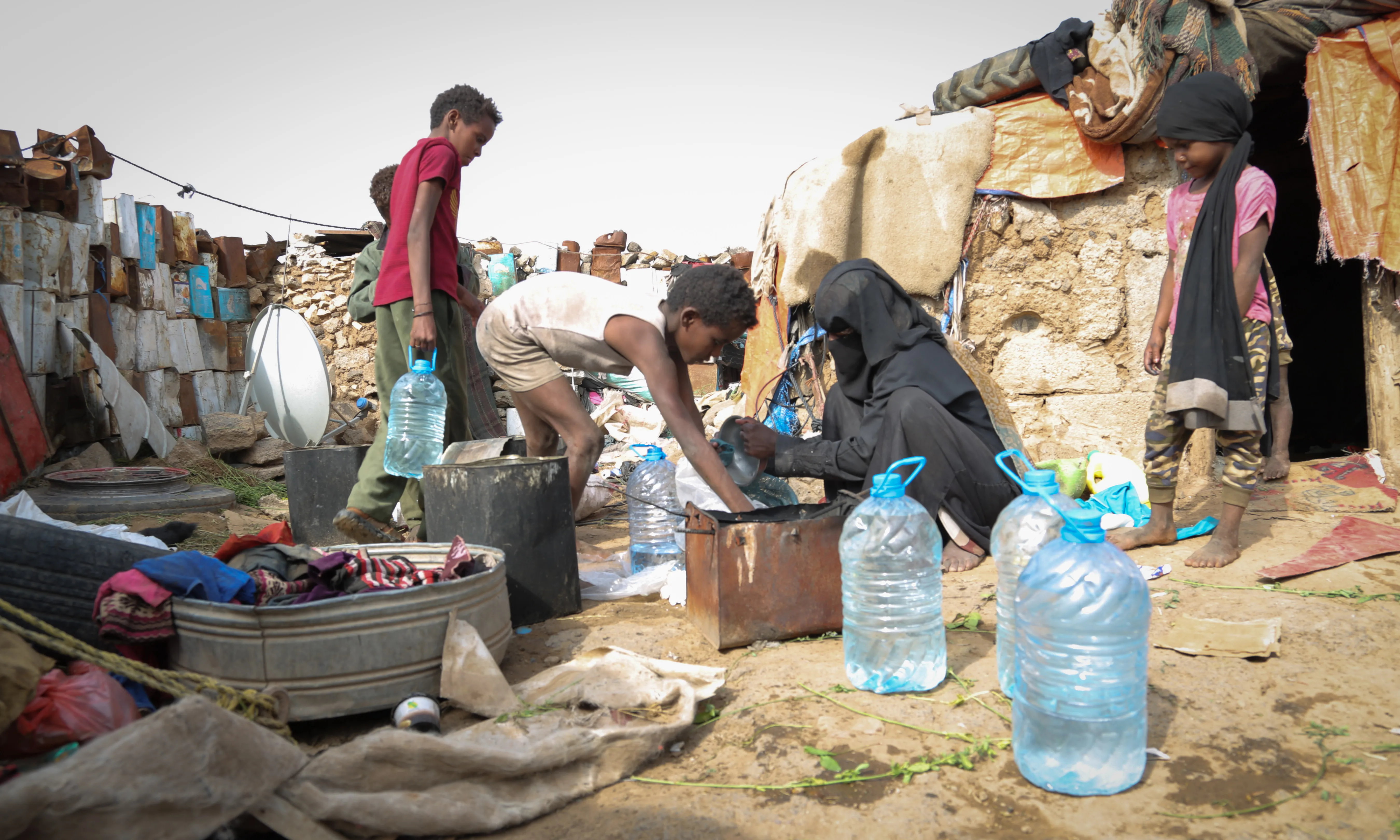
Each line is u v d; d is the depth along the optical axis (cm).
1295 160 754
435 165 413
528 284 387
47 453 633
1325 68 479
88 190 733
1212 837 184
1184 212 389
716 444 427
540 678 268
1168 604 323
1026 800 203
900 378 405
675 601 371
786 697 263
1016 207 553
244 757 185
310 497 509
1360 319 761
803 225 568
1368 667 263
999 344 570
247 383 851
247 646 241
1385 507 427
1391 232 464
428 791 203
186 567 257
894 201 557
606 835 197
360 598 247
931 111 560
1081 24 515
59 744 204
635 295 368
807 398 595
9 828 153
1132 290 549
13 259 616
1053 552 217
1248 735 227
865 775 216
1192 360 348
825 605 319
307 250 1161
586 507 603
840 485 434
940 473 397
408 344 425
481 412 645
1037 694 211
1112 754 204
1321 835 183
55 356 673
